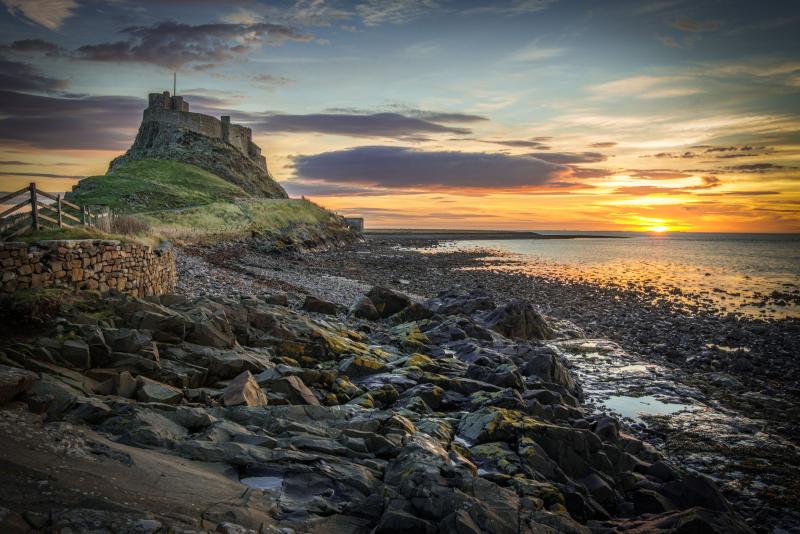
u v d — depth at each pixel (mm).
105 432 9219
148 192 83312
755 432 15727
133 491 7230
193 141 138000
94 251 16531
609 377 21594
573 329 31594
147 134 142875
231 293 28703
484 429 12180
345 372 16922
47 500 6473
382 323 28625
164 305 16906
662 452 14195
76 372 11227
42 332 12398
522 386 16859
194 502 7402
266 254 61875
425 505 8188
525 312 29188
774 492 12008
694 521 8789
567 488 10297
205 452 9156
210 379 13898
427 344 23188
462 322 25672
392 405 14648
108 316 14336
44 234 16906
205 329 15398
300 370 15055
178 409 10445
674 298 46750
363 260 74938
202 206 79812
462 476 9008
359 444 10547
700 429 15875
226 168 133500
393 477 9203
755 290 53500
